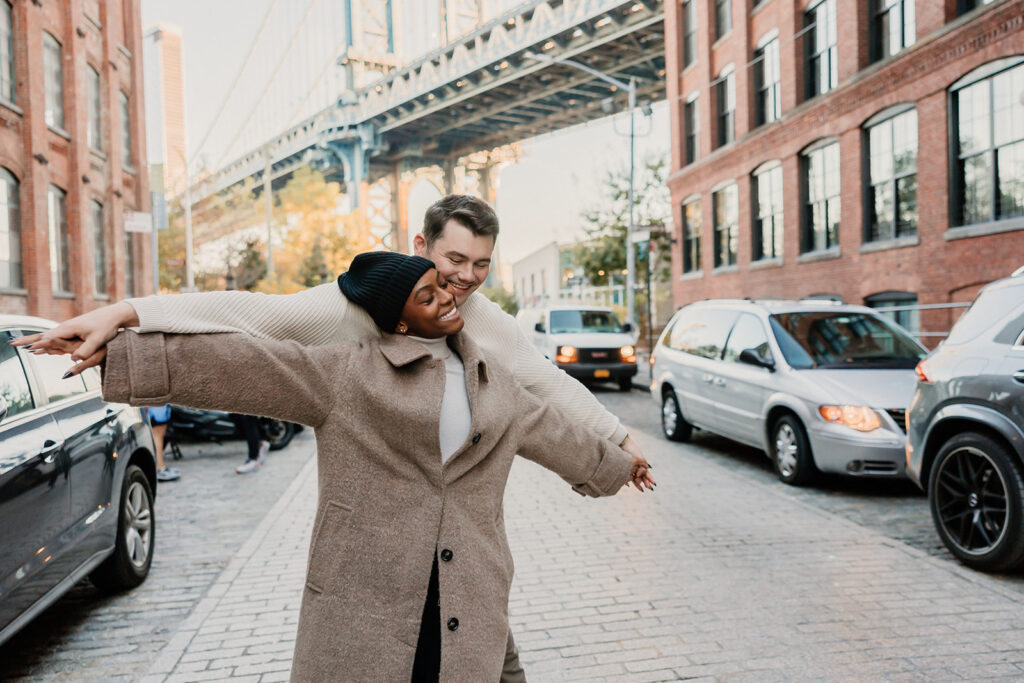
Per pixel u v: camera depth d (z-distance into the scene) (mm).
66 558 3816
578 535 5562
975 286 13141
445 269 2059
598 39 43344
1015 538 4363
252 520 6461
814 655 3514
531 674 3373
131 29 23125
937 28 13852
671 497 6781
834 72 17688
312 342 1911
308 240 45125
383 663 1757
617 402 14859
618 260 30156
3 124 15539
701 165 23625
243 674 3436
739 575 4629
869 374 7344
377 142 71688
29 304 16391
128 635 4055
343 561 1786
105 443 4426
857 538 5430
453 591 1819
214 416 9867
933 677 3279
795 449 7273
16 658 3781
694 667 3414
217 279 45312
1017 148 12234
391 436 1807
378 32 76250
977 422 4758
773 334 7988
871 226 16219
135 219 18938
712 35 23281
